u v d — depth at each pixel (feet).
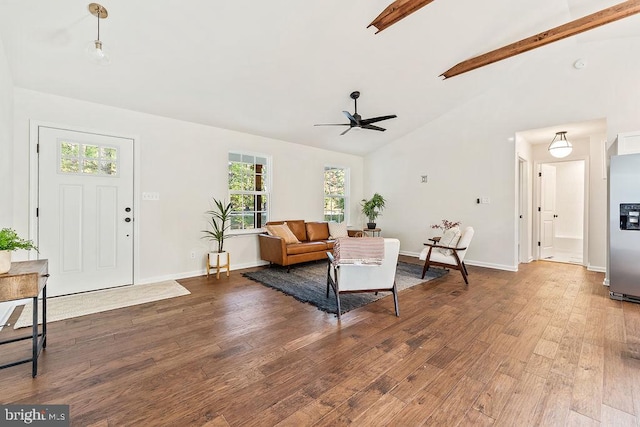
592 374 5.95
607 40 12.42
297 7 8.45
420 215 19.33
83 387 5.53
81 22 7.73
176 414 4.84
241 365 6.33
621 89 12.12
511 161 15.33
